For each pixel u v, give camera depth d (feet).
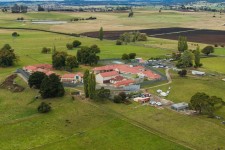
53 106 506.07
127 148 382.63
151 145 388.78
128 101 527.40
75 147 384.47
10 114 485.97
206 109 475.31
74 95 556.51
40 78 591.37
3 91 592.60
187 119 461.37
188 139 404.36
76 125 442.91
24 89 595.88
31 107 510.99
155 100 537.24
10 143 392.47
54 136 410.93
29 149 378.53
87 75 538.47
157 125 442.09
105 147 385.09
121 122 449.48
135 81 642.22
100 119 459.73
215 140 402.72
